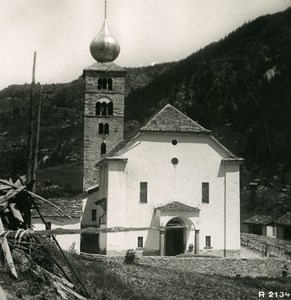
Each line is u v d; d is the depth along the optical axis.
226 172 53.50
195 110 184.38
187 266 43.28
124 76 75.50
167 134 52.94
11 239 19.59
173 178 52.69
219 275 41.84
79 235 50.31
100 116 74.50
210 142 53.69
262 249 56.59
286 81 157.00
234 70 185.88
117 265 39.28
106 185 53.25
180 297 27.69
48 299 17.27
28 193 22.14
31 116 23.98
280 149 124.81
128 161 52.06
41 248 21.23
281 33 188.25
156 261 43.12
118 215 51.09
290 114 138.00
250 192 111.19
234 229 52.81
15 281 17.78
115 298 21.84
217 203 53.06
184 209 50.56
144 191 52.19
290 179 113.00
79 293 20.08
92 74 75.25
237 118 162.38
